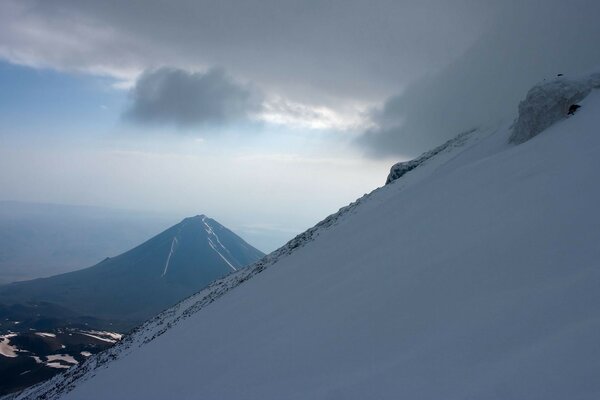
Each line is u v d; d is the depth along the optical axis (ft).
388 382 26.03
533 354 21.44
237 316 77.71
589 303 23.47
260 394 34.96
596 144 49.85
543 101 76.79
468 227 46.55
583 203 36.65
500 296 29.30
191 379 53.16
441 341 27.50
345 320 40.98
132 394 63.93
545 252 32.04
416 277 40.96
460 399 20.94
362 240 78.18
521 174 54.49
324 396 28.58
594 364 18.75
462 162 103.14
